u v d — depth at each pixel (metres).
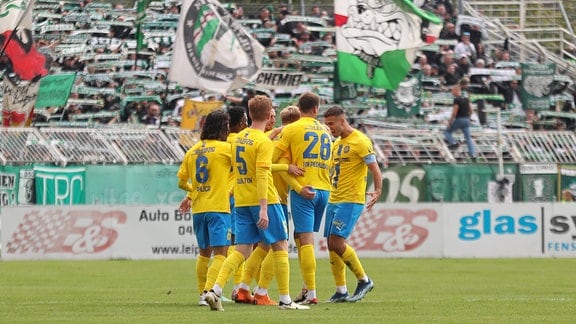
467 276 53.81
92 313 32.16
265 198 32.72
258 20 103.94
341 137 37.69
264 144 33.09
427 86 101.12
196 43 78.62
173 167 80.38
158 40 101.56
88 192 79.12
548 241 70.81
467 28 104.06
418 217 70.69
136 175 79.75
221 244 33.97
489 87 101.50
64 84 90.19
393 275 54.56
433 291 44.25
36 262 66.44
